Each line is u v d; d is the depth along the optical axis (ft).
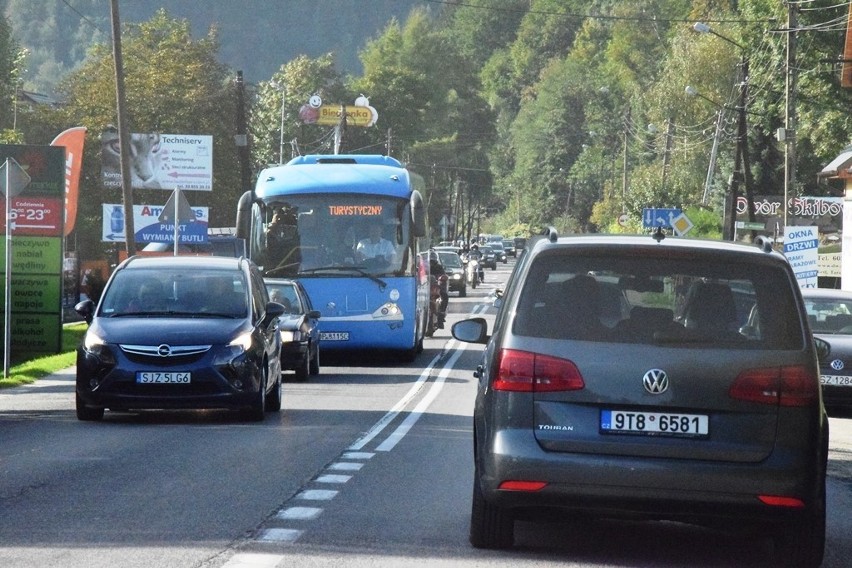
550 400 85.66
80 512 104.68
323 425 174.50
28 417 184.24
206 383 172.04
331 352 325.62
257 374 176.04
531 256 89.04
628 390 84.94
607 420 85.15
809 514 85.15
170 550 89.81
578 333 86.28
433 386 243.19
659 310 86.53
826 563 93.25
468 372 278.67
